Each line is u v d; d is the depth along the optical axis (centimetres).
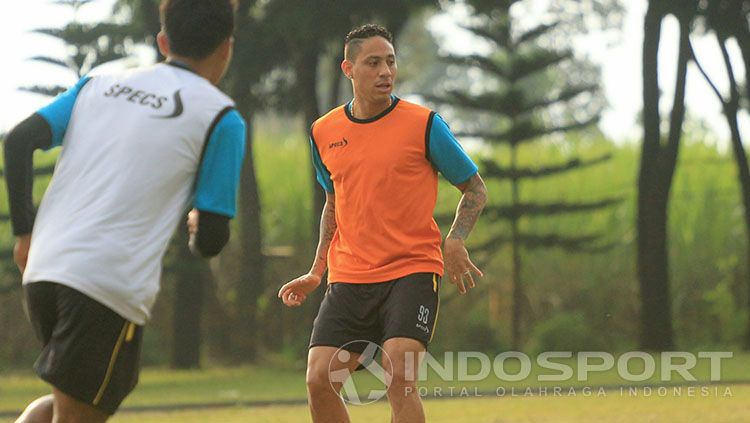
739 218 6562
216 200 1048
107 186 1029
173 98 1052
